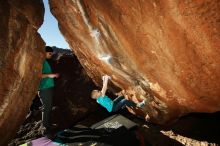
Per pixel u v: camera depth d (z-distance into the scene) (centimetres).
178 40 329
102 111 740
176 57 356
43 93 559
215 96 381
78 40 574
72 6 482
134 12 347
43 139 570
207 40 302
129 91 595
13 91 464
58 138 562
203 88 378
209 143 551
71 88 836
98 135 546
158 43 359
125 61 471
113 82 632
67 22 543
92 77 745
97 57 554
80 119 721
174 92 441
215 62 323
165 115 558
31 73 513
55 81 866
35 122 749
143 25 352
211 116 639
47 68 565
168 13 304
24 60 482
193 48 326
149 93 520
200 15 279
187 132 598
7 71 439
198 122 629
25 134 700
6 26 433
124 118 615
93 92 589
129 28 380
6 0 441
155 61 400
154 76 439
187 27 304
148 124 643
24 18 471
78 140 540
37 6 505
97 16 432
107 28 432
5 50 429
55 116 734
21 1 468
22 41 466
